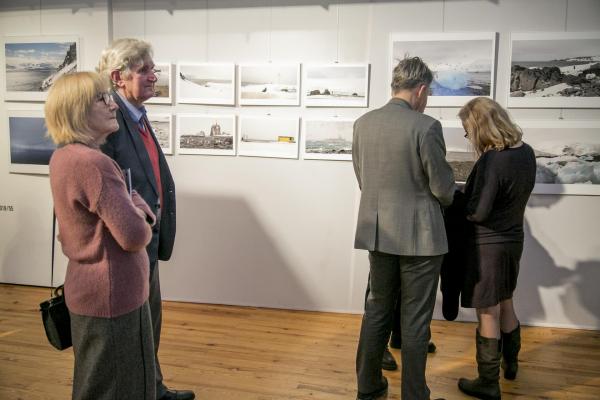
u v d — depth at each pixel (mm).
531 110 3389
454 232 2461
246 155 3773
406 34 3455
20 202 4203
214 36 3744
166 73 3812
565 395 2518
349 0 3533
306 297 3801
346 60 3580
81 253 1499
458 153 3467
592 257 3381
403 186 2045
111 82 2043
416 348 2105
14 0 4008
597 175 3311
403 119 2021
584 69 3275
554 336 3303
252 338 3240
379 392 2344
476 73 3396
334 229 3717
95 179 1416
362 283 3705
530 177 2277
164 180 2305
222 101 3768
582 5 3258
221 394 2500
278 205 3779
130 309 1537
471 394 2514
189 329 3383
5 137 4156
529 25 3332
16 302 3850
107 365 1514
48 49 3977
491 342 2402
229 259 3885
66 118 1472
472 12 3387
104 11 3842
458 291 2461
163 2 3785
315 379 2676
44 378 2645
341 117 3619
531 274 3475
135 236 1464
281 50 3664
